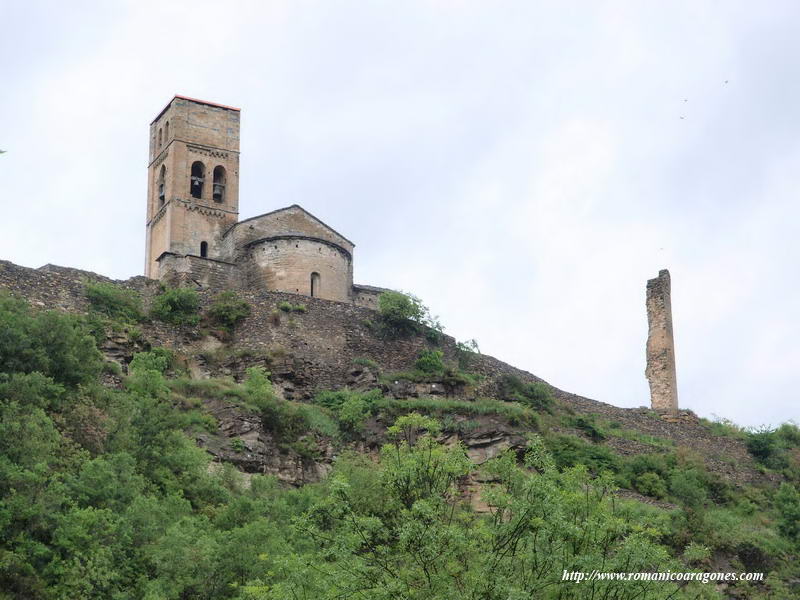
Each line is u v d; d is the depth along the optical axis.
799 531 66.00
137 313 68.00
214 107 91.69
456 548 35.69
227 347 69.06
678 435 79.00
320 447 61.66
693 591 41.88
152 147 94.38
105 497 45.34
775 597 56.91
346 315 72.31
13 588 39.78
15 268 65.12
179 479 50.91
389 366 71.62
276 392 66.69
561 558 35.09
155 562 41.81
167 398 58.28
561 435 69.06
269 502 50.69
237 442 58.25
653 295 87.19
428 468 39.81
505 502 37.00
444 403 65.38
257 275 78.75
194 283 75.25
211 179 90.06
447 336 74.88
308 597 36.25
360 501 42.94
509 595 33.16
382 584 35.06
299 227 83.50
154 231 91.06
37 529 42.28
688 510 63.06
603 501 39.91
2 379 49.47
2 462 43.34
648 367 85.94
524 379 76.75
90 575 40.44
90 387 53.16
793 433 83.38
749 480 75.25
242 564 42.16
